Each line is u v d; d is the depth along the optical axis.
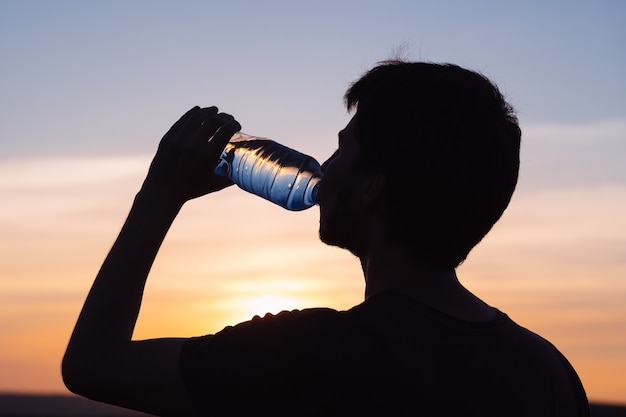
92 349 1.50
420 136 1.48
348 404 1.41
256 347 1.45
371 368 1.42
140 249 1.59
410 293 1.52
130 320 1.54
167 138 1.68
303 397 1.42
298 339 1.45
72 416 52.25
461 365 1.46
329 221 1.60
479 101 1.51
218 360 1.46
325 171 1.62
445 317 1.49
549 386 1.55
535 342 1.61
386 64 1.59
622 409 21.11
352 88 1.61
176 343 1.50
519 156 1.56
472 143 1.48
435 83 1.51
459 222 1.49
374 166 1.51
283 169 2.20
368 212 1.55
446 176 1.47
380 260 1.54
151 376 1.47
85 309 1.54
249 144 2.25
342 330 1.45
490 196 1.50
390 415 1.40
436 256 1.52
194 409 1.46
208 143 1.67
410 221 1.50
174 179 1.65
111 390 1.48
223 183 1.71
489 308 1.61
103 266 1.58
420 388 1.42
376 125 1.52
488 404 1.44
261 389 1.43
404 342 1.44
